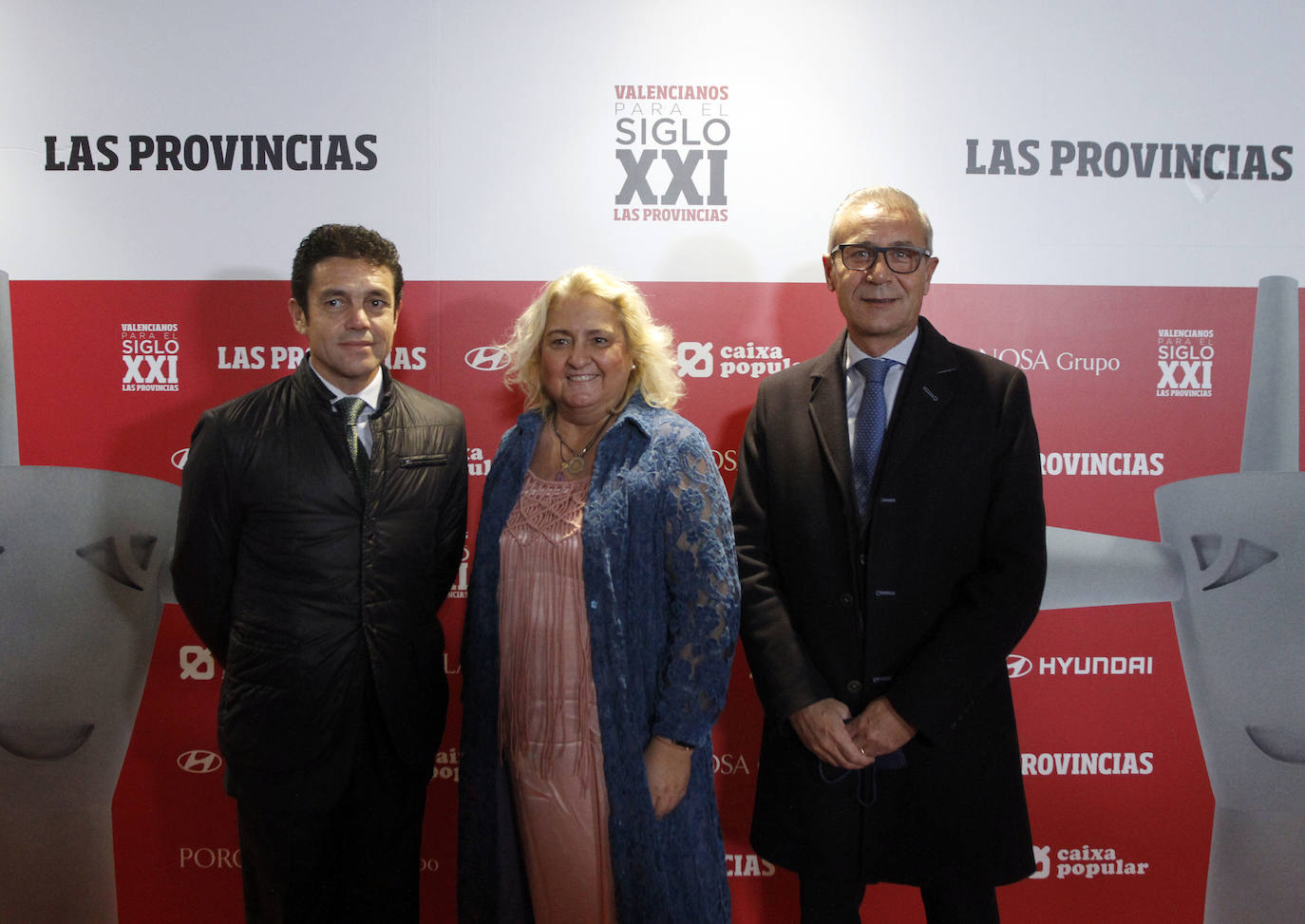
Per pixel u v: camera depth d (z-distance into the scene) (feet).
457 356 7.12
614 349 5.03
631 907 4.75
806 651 5.46
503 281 7.08
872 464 5.51
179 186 7.02
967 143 7.11
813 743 5.21
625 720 4.74
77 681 7.11
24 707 7.05
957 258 7.18
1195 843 7.32
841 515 5.46
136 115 6.97
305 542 5.22
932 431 5.42
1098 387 7.25
